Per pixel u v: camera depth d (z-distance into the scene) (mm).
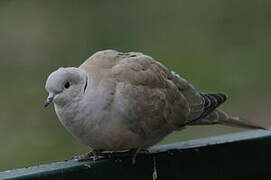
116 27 20078
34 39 19172
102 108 7789
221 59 17547
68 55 18250
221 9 20688
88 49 18766
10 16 20609
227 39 18859
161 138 8508
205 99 8836
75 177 7219
